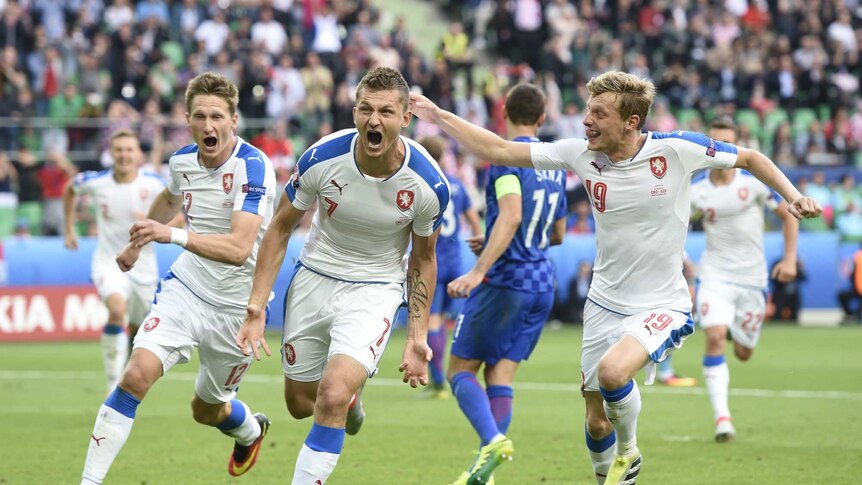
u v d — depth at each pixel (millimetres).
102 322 23375
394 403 14406
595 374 8047
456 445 11133
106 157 25438
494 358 9172
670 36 34812
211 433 11797
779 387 16141
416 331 7734
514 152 7902
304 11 31938
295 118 28844
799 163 32469
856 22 38469
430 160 7562
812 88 34875
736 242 12430
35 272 23172
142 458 10305
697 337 25266
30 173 25125
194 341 8203
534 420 12891
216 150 8086
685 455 10531
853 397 15023
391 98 7078
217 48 30109
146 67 27891
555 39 33188
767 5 38719
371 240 7777
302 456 7156
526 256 9180
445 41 33344
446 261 14828
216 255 7656
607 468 8297
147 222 7301
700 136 7668
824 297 27859
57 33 29203
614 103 7449
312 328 7930
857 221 29953
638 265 7781
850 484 9109
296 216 7656
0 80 26047
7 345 22047
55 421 12586
